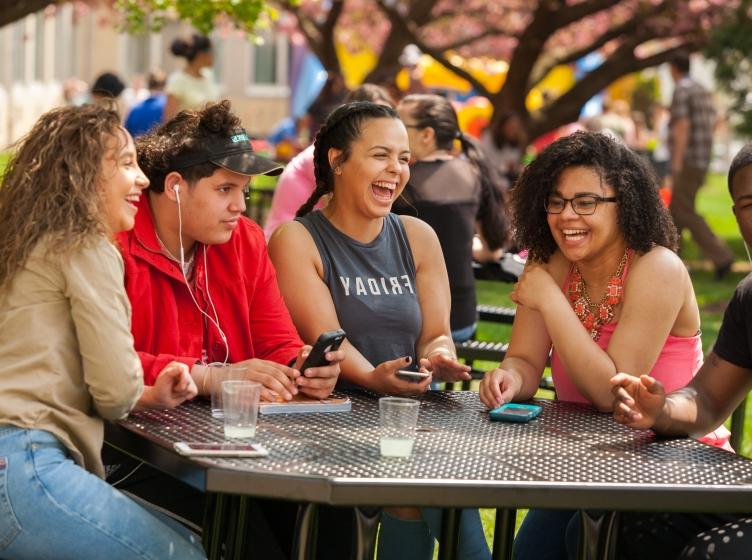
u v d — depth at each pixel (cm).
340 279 401
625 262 373
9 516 287
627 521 345
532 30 1477
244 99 3569
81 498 288
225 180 353
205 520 344
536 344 388
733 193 359
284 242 402
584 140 368
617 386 329
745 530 306
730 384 359
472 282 530
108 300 298
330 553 367
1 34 2709
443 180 518
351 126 393
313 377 353
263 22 810
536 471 285
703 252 1316
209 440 301
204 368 350
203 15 787
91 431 302
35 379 295
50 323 297
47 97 3219
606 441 324
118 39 3522
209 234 356
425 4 1541
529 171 377
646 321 364
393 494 267
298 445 300
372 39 2222
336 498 265
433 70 1916
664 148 2075
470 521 360
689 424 340
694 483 284
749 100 1312
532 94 2150
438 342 416
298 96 2112
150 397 325
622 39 1736
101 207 304
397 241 414
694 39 1502
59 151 302
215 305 375
